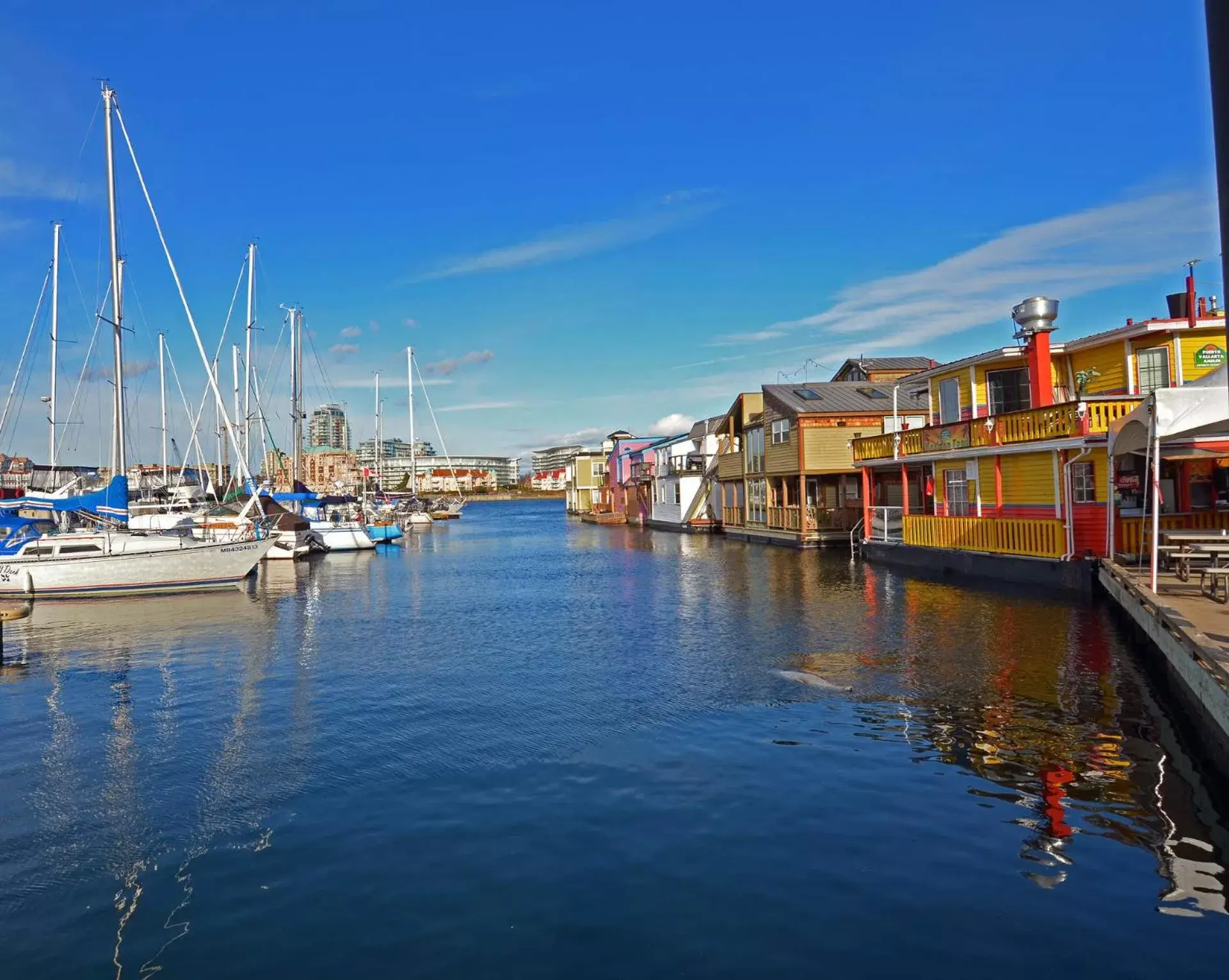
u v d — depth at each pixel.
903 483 30.89
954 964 5.65
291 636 19.80
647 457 70.94
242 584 29.50
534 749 10.48
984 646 15.39
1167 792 8.38
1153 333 23.11
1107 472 20.62
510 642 18.20
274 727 11.97
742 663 14.89
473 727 11.58
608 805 8.54
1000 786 8.68
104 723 12.44
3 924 6.61
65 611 24.73
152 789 9.56
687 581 28.58
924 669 13.81
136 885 7.21
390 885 7.01
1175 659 11.12
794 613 20.14
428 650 17.50
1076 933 5.97
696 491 58.53
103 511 28.42
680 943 6.01
